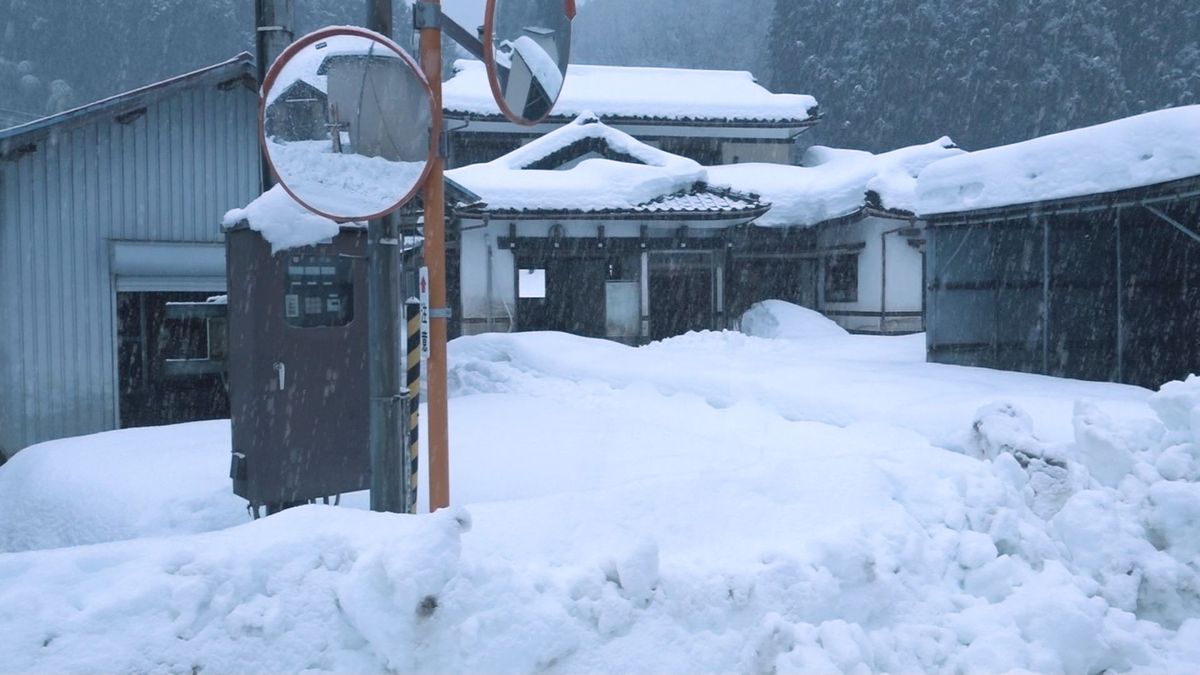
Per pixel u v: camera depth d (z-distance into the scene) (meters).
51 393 11.37
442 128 4.83
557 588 3.49
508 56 5.14
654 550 3.59
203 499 6.41
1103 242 13.29
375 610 3.17
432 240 4.87
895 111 41.47
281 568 3.35
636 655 3.42
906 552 4.23
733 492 4.64
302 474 5.69
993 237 13.32
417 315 5.16
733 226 22.42
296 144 4.66
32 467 8.45
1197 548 4.73
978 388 9.52
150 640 3.06
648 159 23.55
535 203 20.67
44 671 2.90
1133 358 13.15
